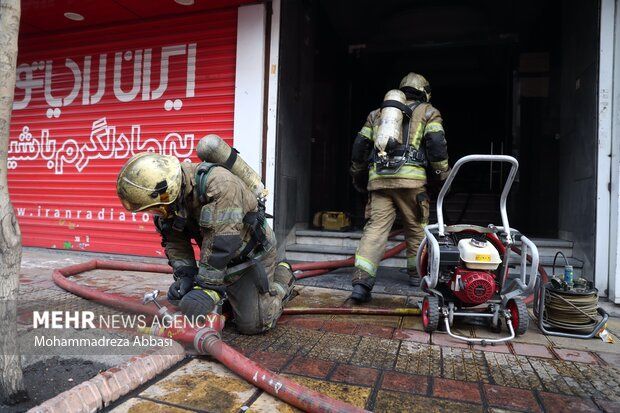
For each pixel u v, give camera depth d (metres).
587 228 4.00
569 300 2.73
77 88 5.55
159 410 1.75
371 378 2.10
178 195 2.16
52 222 5.68
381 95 9.70
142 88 5.21
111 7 4.91
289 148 5.00
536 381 2.10
